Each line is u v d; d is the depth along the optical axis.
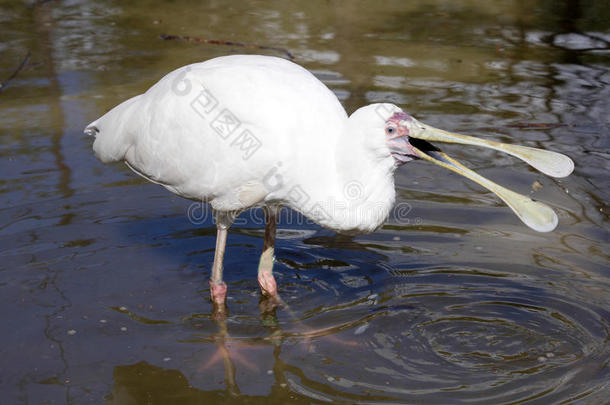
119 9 20.38
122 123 9.34
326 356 8.09
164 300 9.12
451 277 9.48
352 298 9.19
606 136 12.61
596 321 8.52
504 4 20.84
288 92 8.38
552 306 8.82
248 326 8.68
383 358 8.02
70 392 7.46
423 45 17.38
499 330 8.44
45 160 11.87
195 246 10.31
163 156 9.00
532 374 7.67
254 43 17.34
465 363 7.88
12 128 12.77
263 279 9.27
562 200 10.98
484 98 14.18
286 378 7.74
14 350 8.05
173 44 17.34
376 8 20.44
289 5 20.75
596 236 10.12
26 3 20.70
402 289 9.30
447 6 20.69
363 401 7.31
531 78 15.29
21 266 9.48
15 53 16.52
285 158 8.29
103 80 14.94
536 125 12.99
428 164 12.30
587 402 7.16
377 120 7.86
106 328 8.50
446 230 10.48
